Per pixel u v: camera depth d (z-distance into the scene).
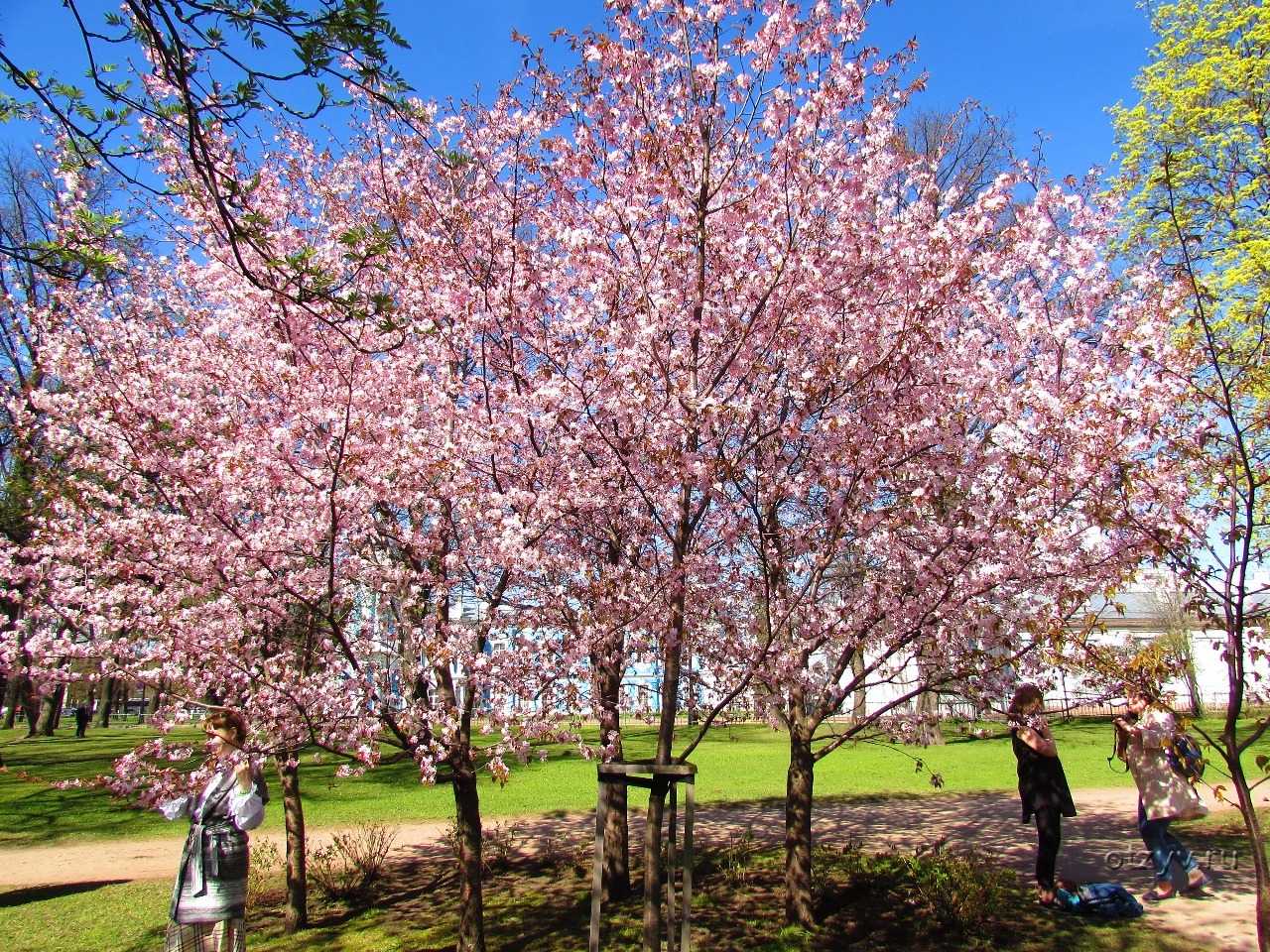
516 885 7.79
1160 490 4.64
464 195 6.79
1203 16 14.57
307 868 8.31
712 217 6.12
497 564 5.57
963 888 5.94
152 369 6.04
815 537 5.69
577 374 5.75
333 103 3.32
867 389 5.44
